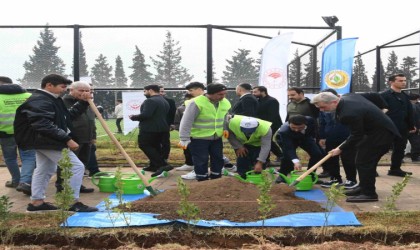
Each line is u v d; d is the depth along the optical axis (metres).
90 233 4.41
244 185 5.94
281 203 5.39
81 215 5.03
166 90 10.33
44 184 5.54
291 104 8.85
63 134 5.22
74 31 9.95
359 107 6.03
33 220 4.99
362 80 15.66
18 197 6.68
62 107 5.56
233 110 8.35
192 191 5.80
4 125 7.15
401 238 4.48
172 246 4.06
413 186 7.43
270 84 9.91
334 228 4.54
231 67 10.22
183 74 10.27
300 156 11.62
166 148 9.74
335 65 9.80
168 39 10.16
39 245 4.34
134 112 10.73
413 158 11.08
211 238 4.44
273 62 9.86
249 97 8.16
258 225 4.61
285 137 7.26
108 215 5.00
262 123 6.88
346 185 7.21
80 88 5.88
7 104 7.12
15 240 4.50
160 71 10.31
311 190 6.98
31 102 5.21
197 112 6.86
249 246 4.13
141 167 10.07
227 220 4.81
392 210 5.35
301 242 4.40
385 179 8.23
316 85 11.41
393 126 6.14
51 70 10.09
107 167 10.16
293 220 4.79
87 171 9.31
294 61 12.87
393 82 8.34
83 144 7.50
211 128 6.95
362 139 6.18
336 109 6.20
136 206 5.34
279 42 9.82
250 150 7.30
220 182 5.92
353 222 4.73
